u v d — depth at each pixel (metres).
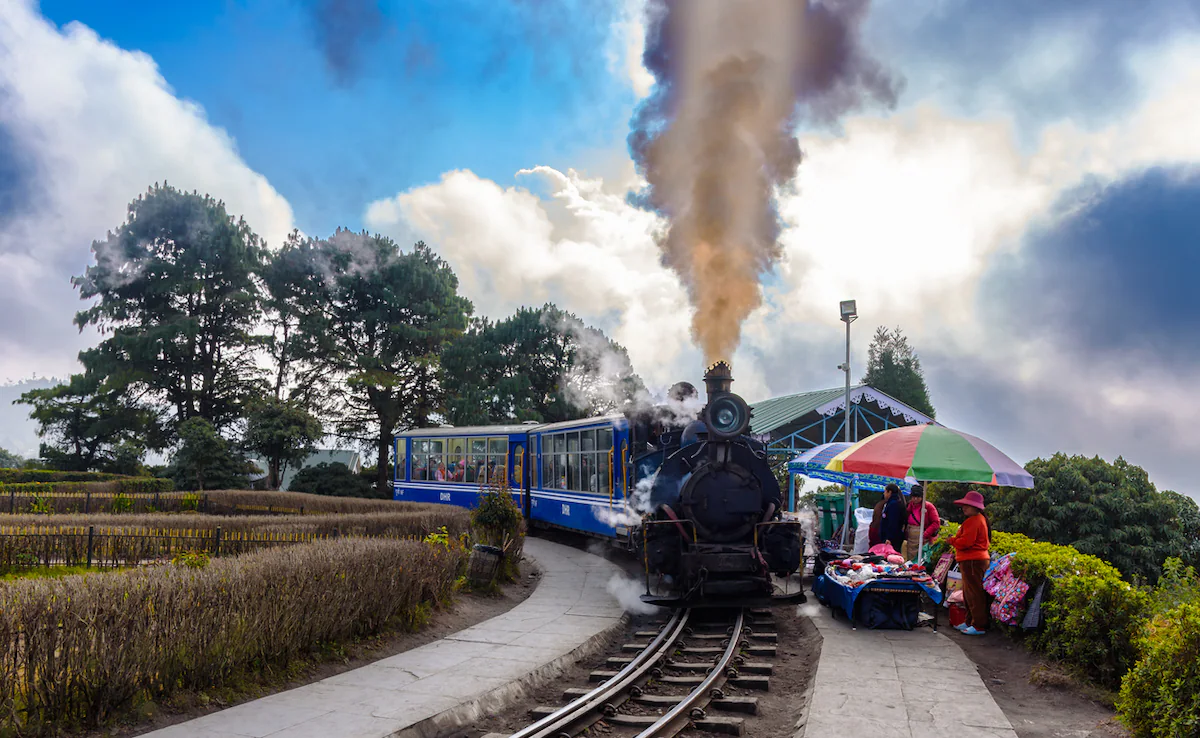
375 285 39.72
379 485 39.91
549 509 21.56
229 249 40.59
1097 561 9.02
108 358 39.09
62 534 14.26
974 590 10.27
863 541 15.58
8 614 6.07
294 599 8.38
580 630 10.76
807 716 7.02
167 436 40.12
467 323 40.81
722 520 12.00
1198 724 5.62
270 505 26.52
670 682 8.38
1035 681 8.14
